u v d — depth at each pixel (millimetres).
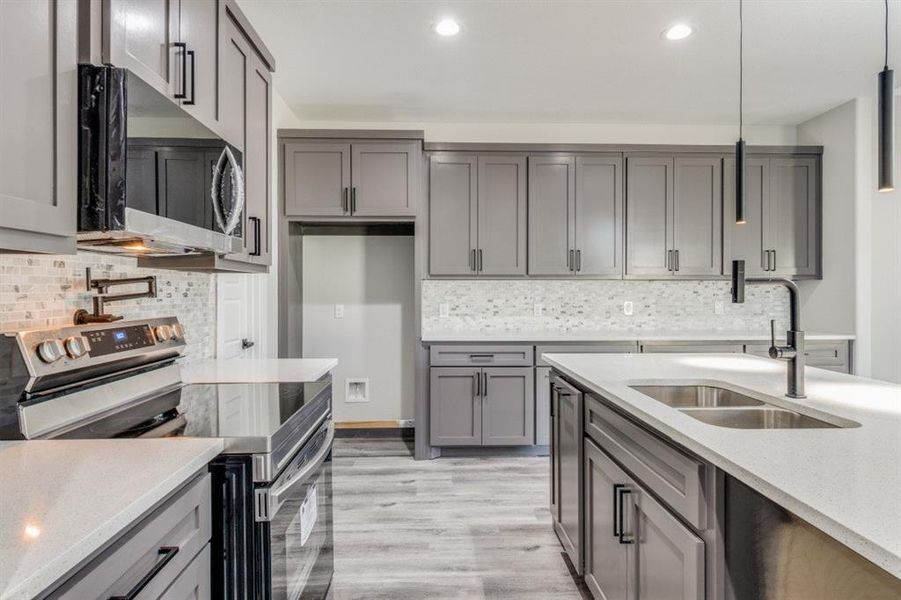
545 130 3979
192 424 1241
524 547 2287
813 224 3764
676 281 4027
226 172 1717
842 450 990
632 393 1540
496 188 3646
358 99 3457
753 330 3928
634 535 1449
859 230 3479
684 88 3293
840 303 3604
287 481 1218
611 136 4004
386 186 3463
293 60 2877
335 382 4082
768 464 910
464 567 2125
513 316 3973
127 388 1483
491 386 3471
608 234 3686
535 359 3475
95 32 1096
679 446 1207
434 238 3631
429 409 3500
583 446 1920
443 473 3221
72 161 1039
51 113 978
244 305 2934
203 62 1615
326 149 3443
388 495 2869
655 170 3705
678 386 1812
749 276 3746
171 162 1358
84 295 1595
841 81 3201
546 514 2619
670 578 1223
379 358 4098
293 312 3629
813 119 3855
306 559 1479
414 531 2436
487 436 3473
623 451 1524
